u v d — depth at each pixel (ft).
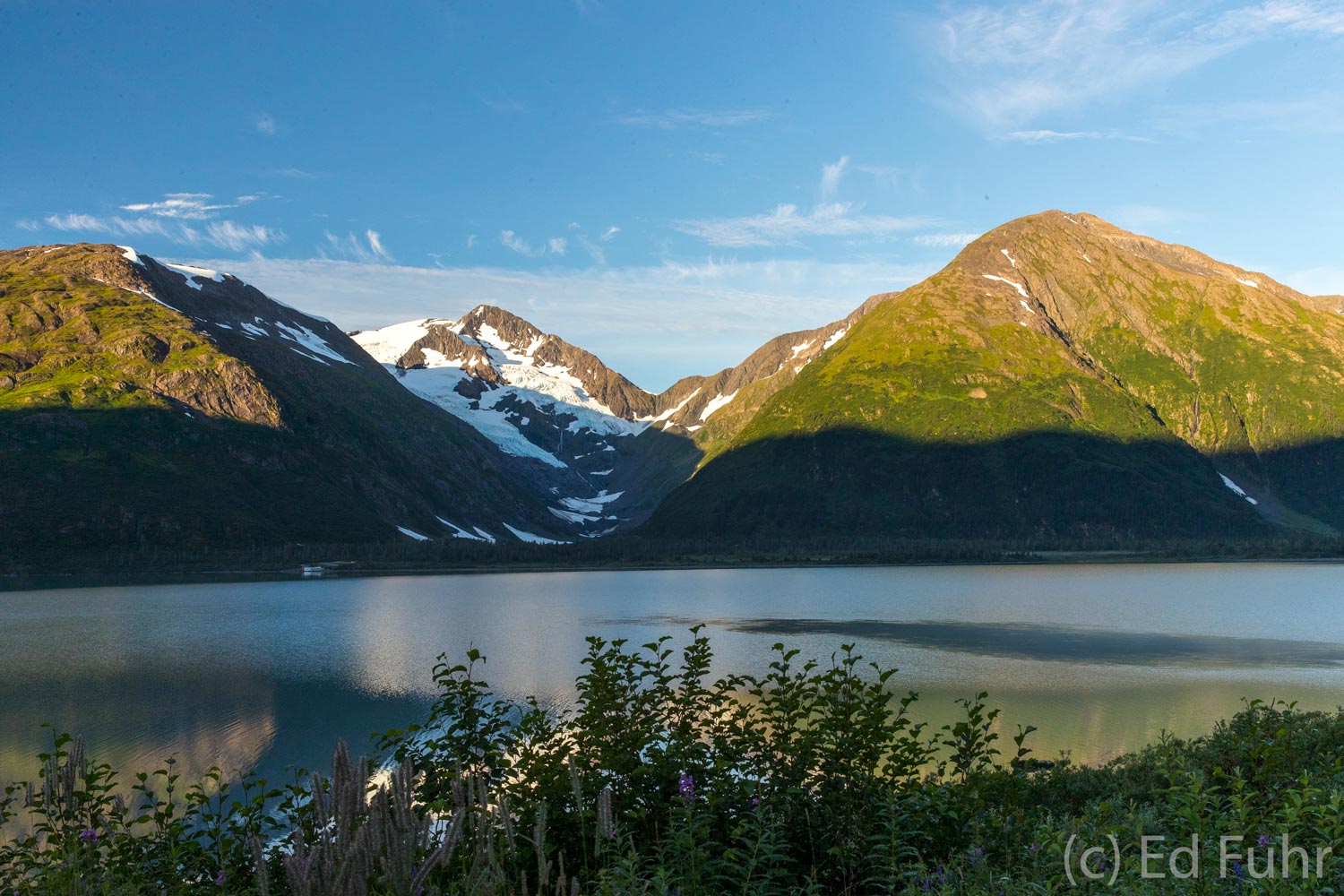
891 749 57.16
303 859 24.44
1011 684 240.12
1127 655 299.17
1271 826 45.50
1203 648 317.42
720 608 490.08
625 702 60.64
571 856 48.91
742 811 52.31
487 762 58.54
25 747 181.68
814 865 48.06
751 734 58.03
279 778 150.71
